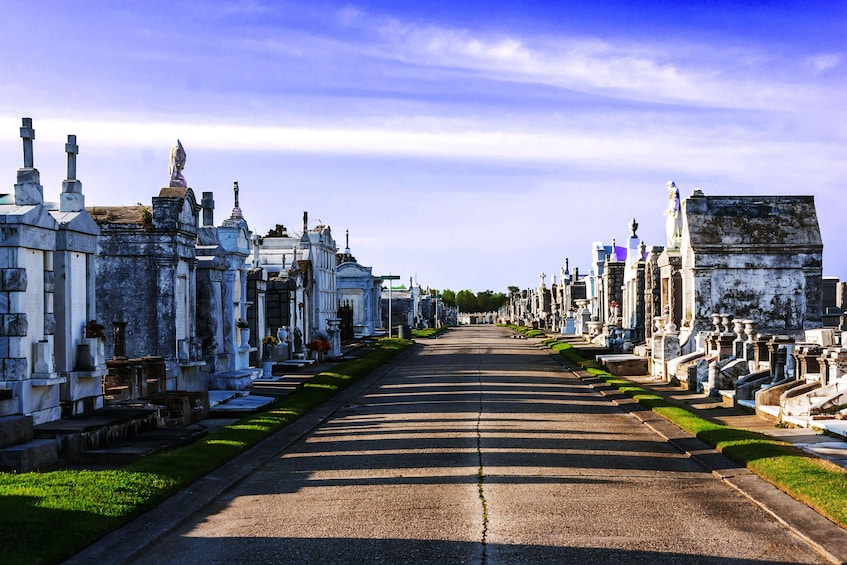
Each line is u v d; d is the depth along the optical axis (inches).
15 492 510.9
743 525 485.7
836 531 463.2
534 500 546.3
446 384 1413.6
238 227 1348.4
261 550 443.2
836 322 1707.7
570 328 3730.3
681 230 1723.7
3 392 679.7
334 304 2736.2
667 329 1521.9
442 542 451.8
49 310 748.6
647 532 470.3
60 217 789.9
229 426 879.7
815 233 1571.1
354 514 515.5
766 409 938.7
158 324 1117.1
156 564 422.3
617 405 1095.6
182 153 1185.4
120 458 666.8
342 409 1093.1
